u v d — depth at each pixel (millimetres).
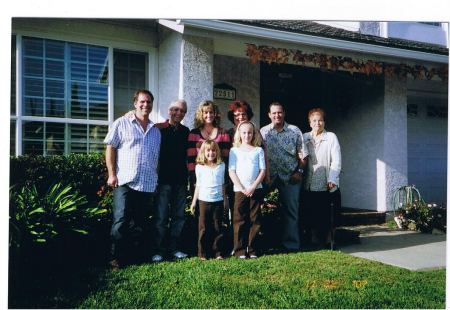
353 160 8906
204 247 5188
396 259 5430
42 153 6148
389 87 8398
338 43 6840
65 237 4867
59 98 6258
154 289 4152
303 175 5965
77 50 6379
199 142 5312
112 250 4809
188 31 5934
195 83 6410
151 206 5477
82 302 3820
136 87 6914
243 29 6125
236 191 5266
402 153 8516
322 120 5930
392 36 9500
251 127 5281
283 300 3951
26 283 4250
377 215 8164
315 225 5961
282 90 8992
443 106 10602
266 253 5602
